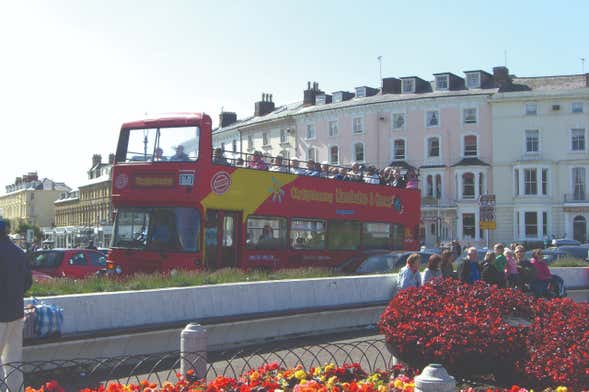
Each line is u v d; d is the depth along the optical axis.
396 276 17.38
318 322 15.38
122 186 19.66
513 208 63.25
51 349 10.66
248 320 13.55
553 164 62.75
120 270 19.27
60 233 102.62
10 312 8.74
